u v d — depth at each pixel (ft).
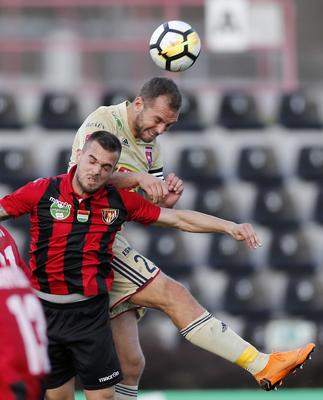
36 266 62.59
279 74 140.97
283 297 131.23
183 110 139.33
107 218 62.23
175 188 63.46
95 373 63.52
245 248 133.08
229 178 137.39
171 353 123.44
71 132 136.77
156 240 131.64
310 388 121.19
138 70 138.82
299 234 134.92
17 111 137.08
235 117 139.85
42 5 137.59
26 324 49.49
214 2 138.51
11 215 62.08
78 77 138.62
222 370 122.01
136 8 138.00
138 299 65.82
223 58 140.36
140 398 110.63
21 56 137.90
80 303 62.80
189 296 65.41
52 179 62.59
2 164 133.80
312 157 138.10
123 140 66.80
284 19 140.05
